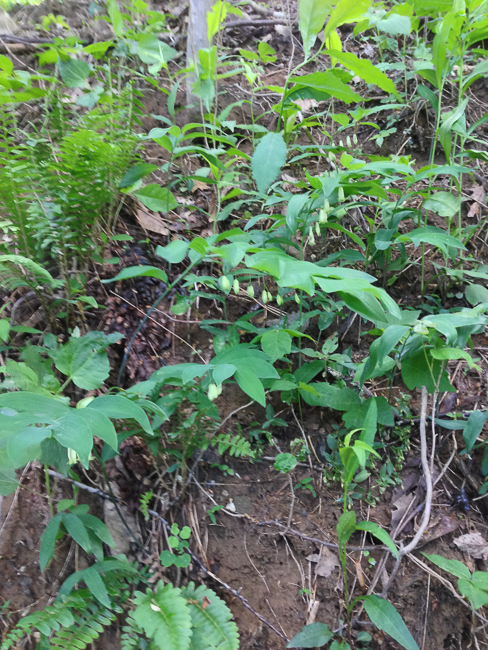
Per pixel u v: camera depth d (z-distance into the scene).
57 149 2.32
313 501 2.15
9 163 1.79
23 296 2.17
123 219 2.68
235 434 2.25
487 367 2.50
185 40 3.42
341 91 2.33
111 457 1.81
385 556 2.01
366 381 2.47
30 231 2.00
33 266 1.72
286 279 1.25
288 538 2.05
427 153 3.20
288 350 1.88
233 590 1.91
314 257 2.81
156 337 2.41
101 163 1.98
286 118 2.77
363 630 1.86
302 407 2.37
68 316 2.24
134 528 1.95
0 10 3.29
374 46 3.64
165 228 2.73
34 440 0.97
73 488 1.92
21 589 1.80
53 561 1.84
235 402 2.35
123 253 2.55
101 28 3.29
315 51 3.67
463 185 3.08
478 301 2.44
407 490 2.19
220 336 2.17
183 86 3.22
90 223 2.17
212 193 2.92
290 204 1.95
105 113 2.26
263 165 2.06
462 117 2.60
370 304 1.56
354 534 2.09
